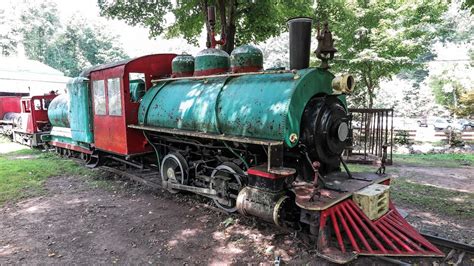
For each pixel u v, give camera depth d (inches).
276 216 182.7
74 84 390.9
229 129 218.7
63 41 2287.2
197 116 240.5
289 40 211.2
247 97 211.9
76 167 400.8
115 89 313.3
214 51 266.4
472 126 1051.9
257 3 448.5
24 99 584.7
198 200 270.4
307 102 197.0
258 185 193.6
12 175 361.7
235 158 239.3
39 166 406.9
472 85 1144.2
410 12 521.3
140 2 494.3
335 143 197.8
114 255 185.9
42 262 178.9
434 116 1350.9
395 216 191.6
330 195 175.9
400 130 724.0
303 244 187.5
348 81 188.9
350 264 165.9
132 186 319.6
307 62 209.9
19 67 1261.1
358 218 173.2
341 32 545.6
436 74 1342.3
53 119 489.4
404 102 1454.2
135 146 310.3
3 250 192.9
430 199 274.2
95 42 2445.9
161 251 189.2
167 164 288.2
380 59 515.2
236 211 232.1
